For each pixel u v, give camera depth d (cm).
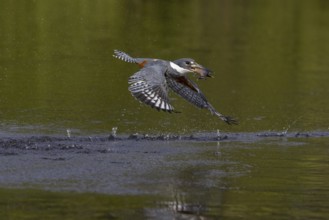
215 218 1044
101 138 1517
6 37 2409
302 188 1199
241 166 1338
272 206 1105
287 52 2466
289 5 3262
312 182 1237
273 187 1207
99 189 1166
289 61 2350
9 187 1164
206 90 1955
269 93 1959
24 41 2377
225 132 1609
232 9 3103
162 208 1079
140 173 1267
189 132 1595
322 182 1238
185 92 899
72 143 1465
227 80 2066
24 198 1109
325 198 1147
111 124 1630
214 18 2908
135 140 1512
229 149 1467
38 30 2514
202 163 1350
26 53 2245
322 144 1530
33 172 1248
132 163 1330
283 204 1114
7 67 2084
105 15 2791
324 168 1331
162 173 1273
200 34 2620
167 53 2305
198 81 2034
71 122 1633
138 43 2416
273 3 3291
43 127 1586
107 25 2645
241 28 2775
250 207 1095
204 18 2892
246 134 1600
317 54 2472
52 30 2523
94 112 1719
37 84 1938
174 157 1388
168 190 1172
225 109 1791
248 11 3091
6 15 2667
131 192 1155
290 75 2177
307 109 1823
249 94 1938
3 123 1603
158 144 1487
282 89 2008
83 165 1302
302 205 1109
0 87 1891
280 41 2619
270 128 1655
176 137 1545
